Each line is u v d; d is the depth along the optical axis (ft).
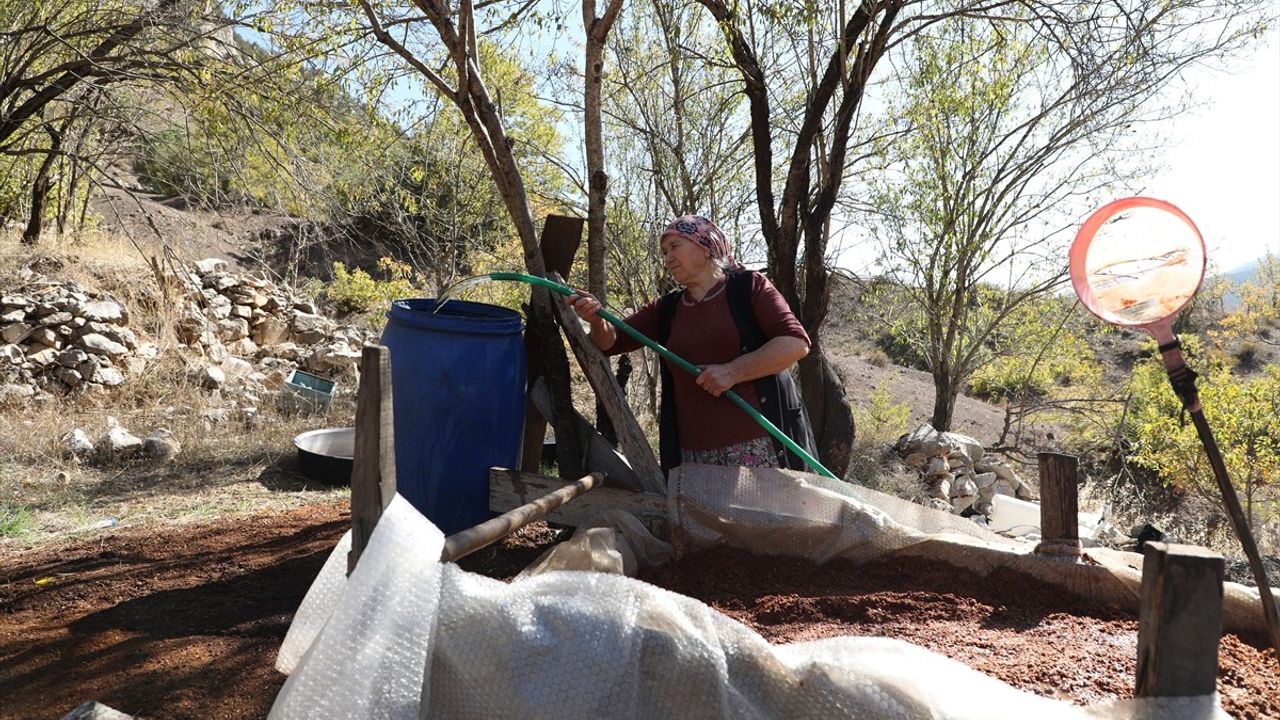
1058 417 38.47
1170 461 28.14
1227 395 27.81
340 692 5.84
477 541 7.09
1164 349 5.90
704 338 11.03
